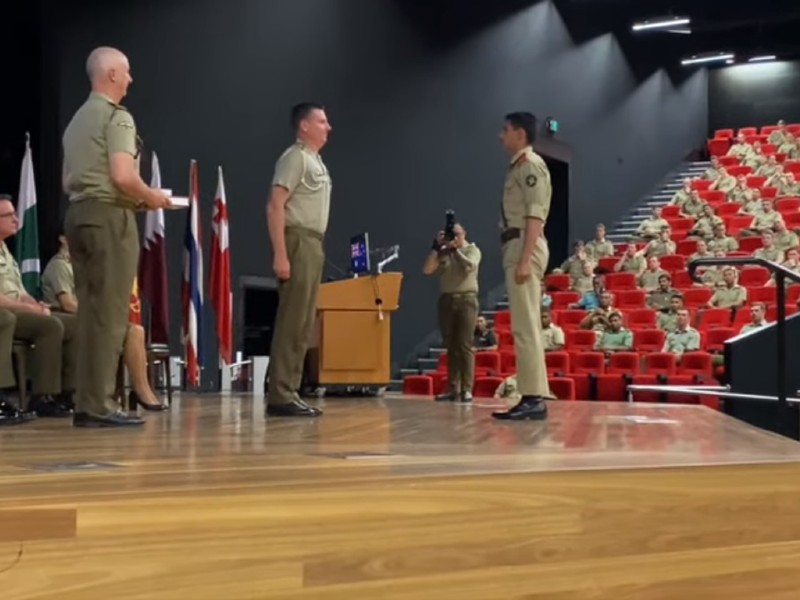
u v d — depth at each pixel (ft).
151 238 22.85
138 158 11.50
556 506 6.77
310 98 34.24
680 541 7.33
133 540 5.31
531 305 13.71
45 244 25.59
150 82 28.84
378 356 22.11
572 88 49.19
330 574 5.86
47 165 25.81
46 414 14.21
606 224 52.11
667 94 58.54
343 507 5.92
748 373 19.90
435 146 39.91
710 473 7.50
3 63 25.30
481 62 42.60
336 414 14.99
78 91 26.73
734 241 42.09
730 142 59.16
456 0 41.11
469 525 6.39
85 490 5.51
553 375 30.22
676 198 51.65
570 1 48.91
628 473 7.12
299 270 13.43
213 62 30.76
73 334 15.11
